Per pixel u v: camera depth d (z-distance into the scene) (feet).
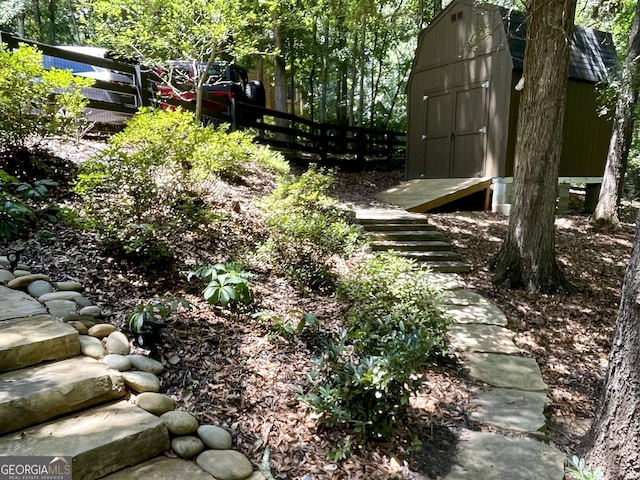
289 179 18.51
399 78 53.06
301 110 57.77
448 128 29.71
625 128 23.62
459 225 21.76
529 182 15.43
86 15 28.94
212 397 7.38
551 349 11.91
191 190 15.60
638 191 35.40
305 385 8.19
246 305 10.55
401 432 7.73
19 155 13.97
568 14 14.38
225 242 13.91
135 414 6.32
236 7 21.99
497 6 22.98
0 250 10.28
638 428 6.35
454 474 6.78
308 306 11.68
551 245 15.66
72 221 10.67
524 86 15.28
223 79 31.42
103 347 7.61
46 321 7.56
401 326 9.00
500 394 9.32
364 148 38.68
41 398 5.92
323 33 45.93
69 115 15.26
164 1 20.75
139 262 10.93
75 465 5.25
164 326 8.00
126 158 11.30
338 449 6.91
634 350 6.37
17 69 13.03
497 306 14.16
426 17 44.01
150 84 22.65
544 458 7.22
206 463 5.96
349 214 19.13
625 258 19.62
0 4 33.12
